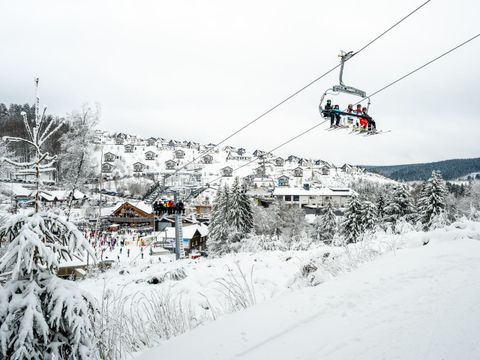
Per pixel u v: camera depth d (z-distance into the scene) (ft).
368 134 45.09
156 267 51.96
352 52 33.78
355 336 10.55
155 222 215.92
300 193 310.65
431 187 125.59
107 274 50.06
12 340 12.34
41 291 13.47
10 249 13.25
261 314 14.42
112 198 290.76
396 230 44.93
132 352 15.65
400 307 12.35
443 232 25.98
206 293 28.14
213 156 629.51
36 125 15.79
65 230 14.56
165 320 17.39
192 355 11.60
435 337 9.70
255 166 555.28
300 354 10.08
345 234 133.49
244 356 10.71
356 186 407.85
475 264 16.72
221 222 147.64
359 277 17.02
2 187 66.69
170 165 492.54
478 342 9.18
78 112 108.37
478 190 198.80
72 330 13.10
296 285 22.99
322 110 41.98
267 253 46.21
